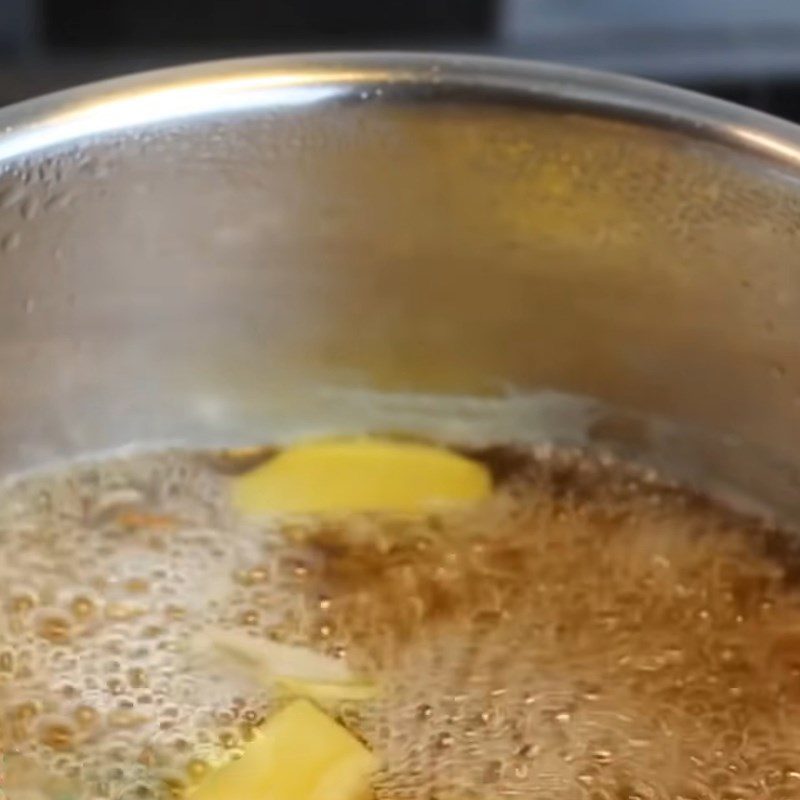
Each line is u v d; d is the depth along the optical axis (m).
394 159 0.43
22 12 0.56
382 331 0.46
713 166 0.42
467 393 0.46
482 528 0.45
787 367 0.44
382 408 0.47
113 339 0.45
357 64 0.43
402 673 0.43
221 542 0.45
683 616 0.44
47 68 0.57
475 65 0.43
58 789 0.41
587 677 0.43
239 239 0.44
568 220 0.44
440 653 0.43
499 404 0.46
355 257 0.45
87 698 0.42
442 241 0.44
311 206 0.44
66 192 0.42
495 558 0.45
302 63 0.43
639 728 0.42
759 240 0.43
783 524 0.45
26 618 0.43
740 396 0.45
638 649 0.43
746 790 0.41
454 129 0.43
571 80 0.43
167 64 0.57
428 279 0.45
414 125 0.43
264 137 0.43
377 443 0.47
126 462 0.46
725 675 0.43
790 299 0.43
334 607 0.44
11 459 0.45
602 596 0.44
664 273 0.44
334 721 0.42
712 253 0.43
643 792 0.41
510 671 0.43
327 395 0.46
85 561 0.44
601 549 0.45
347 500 0.46
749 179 0.42
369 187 0.44
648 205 0.43
